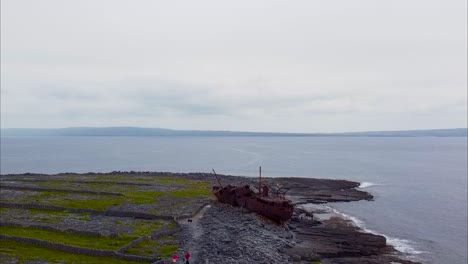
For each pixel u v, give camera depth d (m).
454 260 57.50
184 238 55.00
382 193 114.25
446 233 71.81
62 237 53.25
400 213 87.25
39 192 86.69
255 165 198.62
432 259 57.72
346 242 60.91
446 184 134.25
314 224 72.06
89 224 60.31
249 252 50.56
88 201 76.75
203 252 49.50
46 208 70.44
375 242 61.97
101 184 100.94
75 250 48.19
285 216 67.56
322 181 126.44
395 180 143.62
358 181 139.75
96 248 48.72
